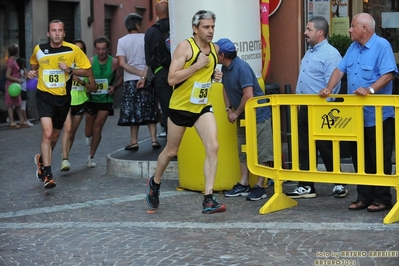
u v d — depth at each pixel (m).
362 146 8.72
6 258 7.61
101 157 14.05
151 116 12.92
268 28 11.37
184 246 7.80
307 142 9.79
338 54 9.58
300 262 7.12
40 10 22.61
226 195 10.07
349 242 7.71
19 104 20.17
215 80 9.01
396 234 7.96
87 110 12.86
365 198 9.09
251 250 7.58
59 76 10.85
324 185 10.70
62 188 11.16
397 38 12.73
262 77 11.16
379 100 8.52
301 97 8.95
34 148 15.91
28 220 9.22
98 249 7.82
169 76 8.78
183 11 10.13
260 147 9.84
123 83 13.41
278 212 9.12
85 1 25.16
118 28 28.55
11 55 19.98
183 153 10.43
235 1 10.10
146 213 9.33
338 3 12.55
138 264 7.25
